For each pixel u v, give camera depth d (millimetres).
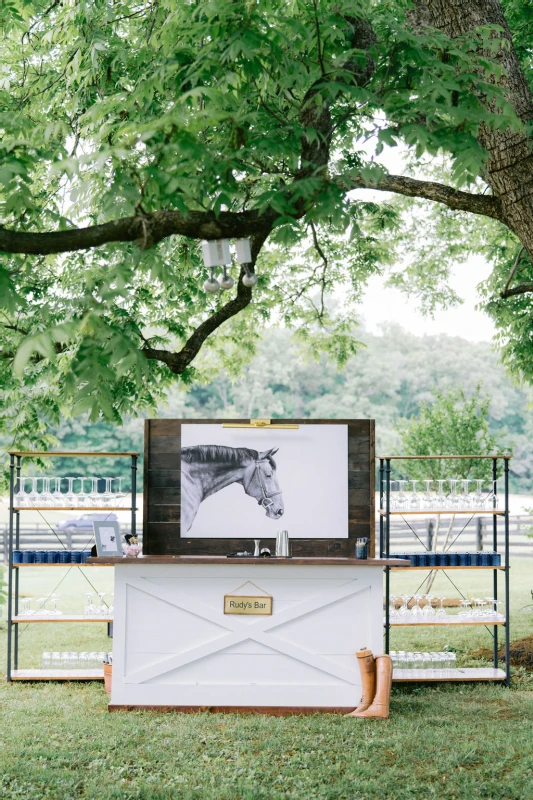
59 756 5480
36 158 3664
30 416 9117
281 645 6703
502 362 11219
